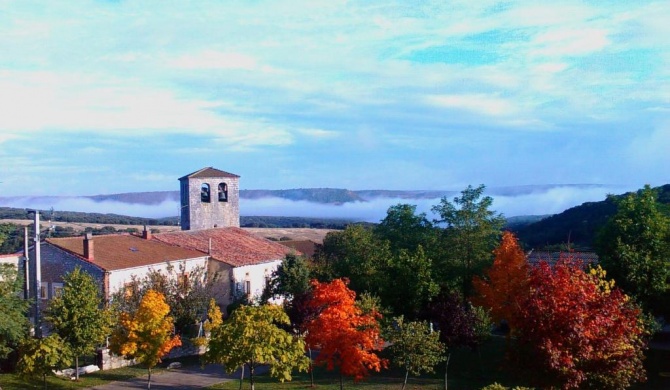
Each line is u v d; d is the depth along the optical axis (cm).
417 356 2269
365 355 2161
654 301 2758
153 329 2588
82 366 3059
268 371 3011
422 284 2889
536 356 1541
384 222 4131
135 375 2927
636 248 2772
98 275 3684
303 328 2631
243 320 2112
